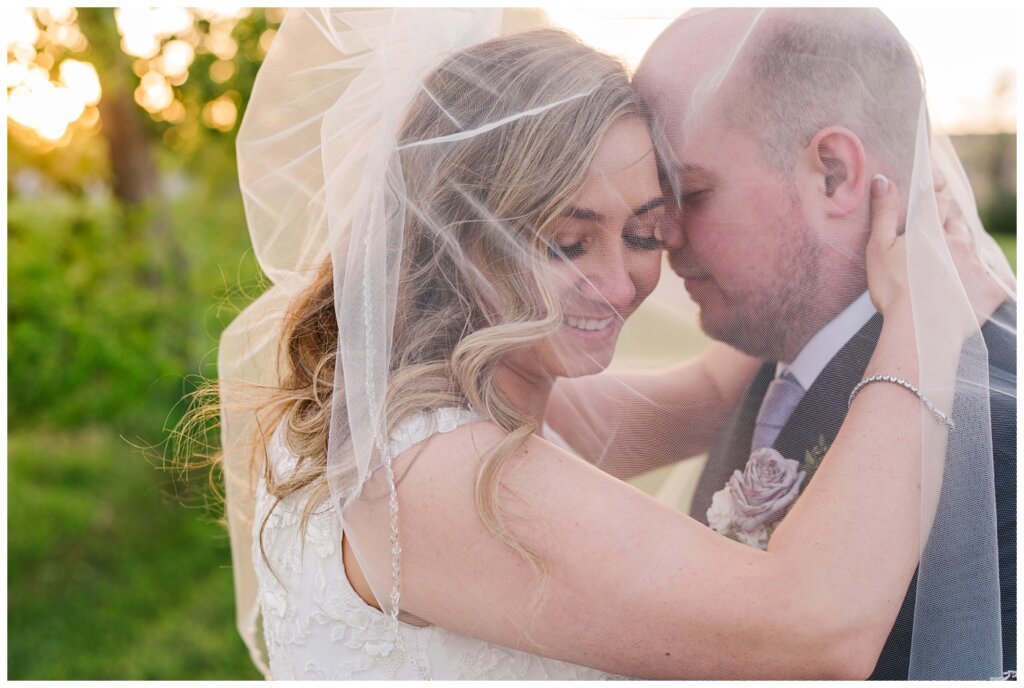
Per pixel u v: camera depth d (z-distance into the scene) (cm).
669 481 139
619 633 101
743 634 100
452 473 102
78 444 448
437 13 120
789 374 130
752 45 123
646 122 121
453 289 111
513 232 111
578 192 113
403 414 105
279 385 135
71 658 340
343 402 108
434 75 115
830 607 100
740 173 124
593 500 102
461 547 101
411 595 106
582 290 117
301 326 127
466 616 105
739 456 134
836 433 126
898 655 120
